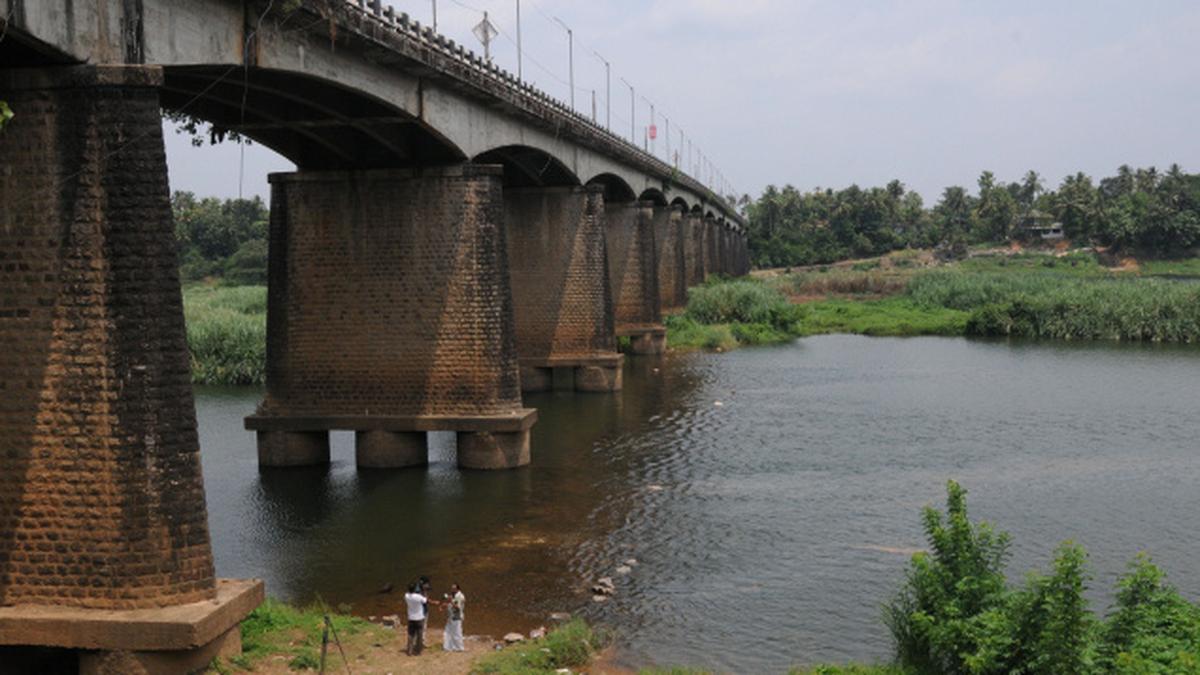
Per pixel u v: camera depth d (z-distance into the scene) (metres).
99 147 17.64
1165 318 78.31
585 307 53.16
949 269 167.88
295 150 35.56
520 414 35.19
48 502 17.91
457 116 35.38
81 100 17.62
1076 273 152.62
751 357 71.44
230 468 36.44
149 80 17.86
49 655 18.28
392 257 34.97
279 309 35.66
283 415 35.75
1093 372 60.78
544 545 27.27
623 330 69.44
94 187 17.64
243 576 24.91
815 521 29.34
